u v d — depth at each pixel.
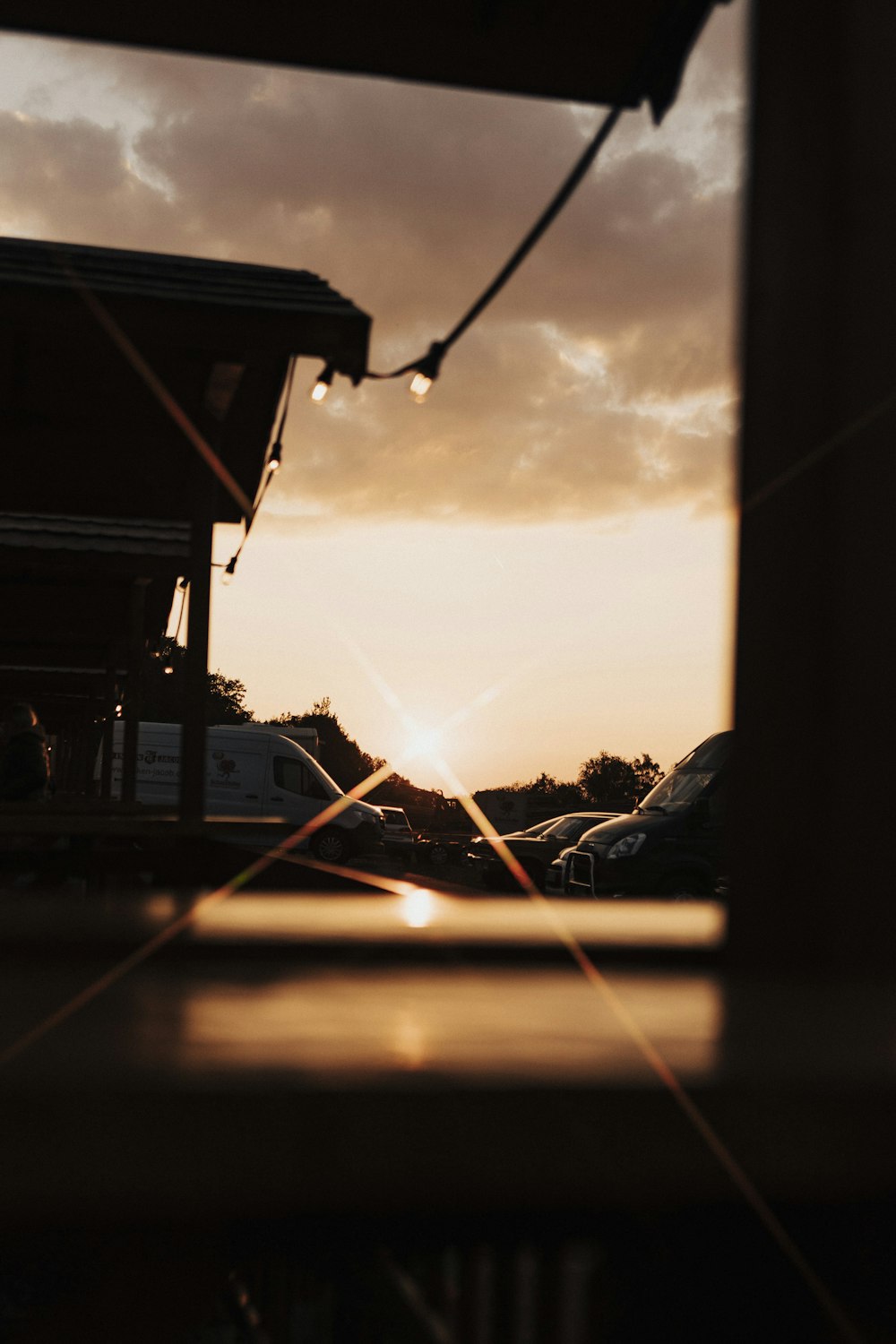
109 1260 0.75
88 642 15.99
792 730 0.94
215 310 5.13
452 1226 0.67
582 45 3.28
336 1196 0.41
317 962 0.77
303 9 3.13
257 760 23.00
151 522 8.66
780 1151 0.44
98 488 7.67
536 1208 0.42
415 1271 0.72
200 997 0.60
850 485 0.92
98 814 7.75
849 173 0.93
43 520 8.43
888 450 0.90
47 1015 0.55
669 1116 0.43
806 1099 0.44
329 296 5.47
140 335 5.16
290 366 5.60
